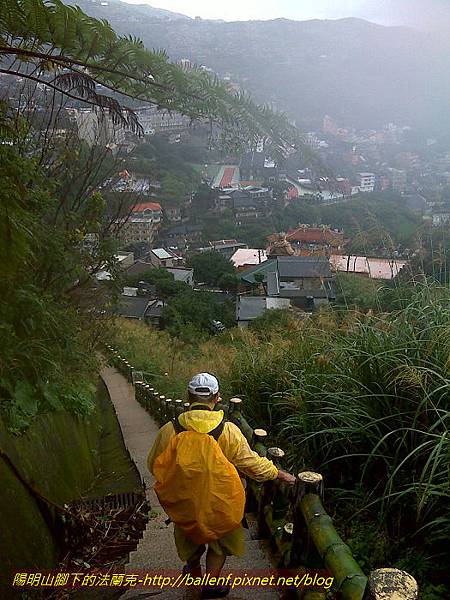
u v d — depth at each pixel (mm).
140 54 4137
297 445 4551
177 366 15555
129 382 16641
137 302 36312
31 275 6555
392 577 1750
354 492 3758
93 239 8773
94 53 4059
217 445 2873
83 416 7695
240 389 6910
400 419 3586
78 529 4500
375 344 4062
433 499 3094
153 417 11258
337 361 4672
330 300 6602
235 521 2865
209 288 44594
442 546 3105
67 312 7746
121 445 8680
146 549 4262
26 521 3768
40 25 3834
